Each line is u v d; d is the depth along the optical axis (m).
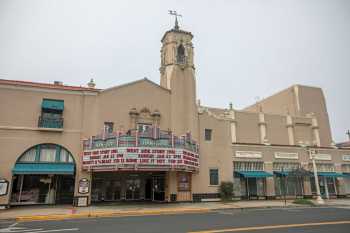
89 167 21.78
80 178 22.20
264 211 19.41
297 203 24.88
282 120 37.69
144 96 26.14
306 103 41.00
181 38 29.56
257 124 36.12
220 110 34.88
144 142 21.30
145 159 20.95
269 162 30.91
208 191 26.39
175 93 27.30
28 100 22.41
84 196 21.75
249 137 35.09
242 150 29.81
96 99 24.25
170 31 29.59
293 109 41.12
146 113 25.84
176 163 21.94
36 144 21.86
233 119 34.59
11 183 20.66
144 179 26.58
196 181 26.09
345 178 35.41
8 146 21.16
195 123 27.22
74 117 23.33
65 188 23.62
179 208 20.25
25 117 22.03
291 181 31.94
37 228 12.27
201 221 13.91
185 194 25.20
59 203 23.14
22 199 22.23
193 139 26.52
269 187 30.19
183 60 28.91
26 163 21.39
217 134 28.61
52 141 22.28
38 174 22.61
